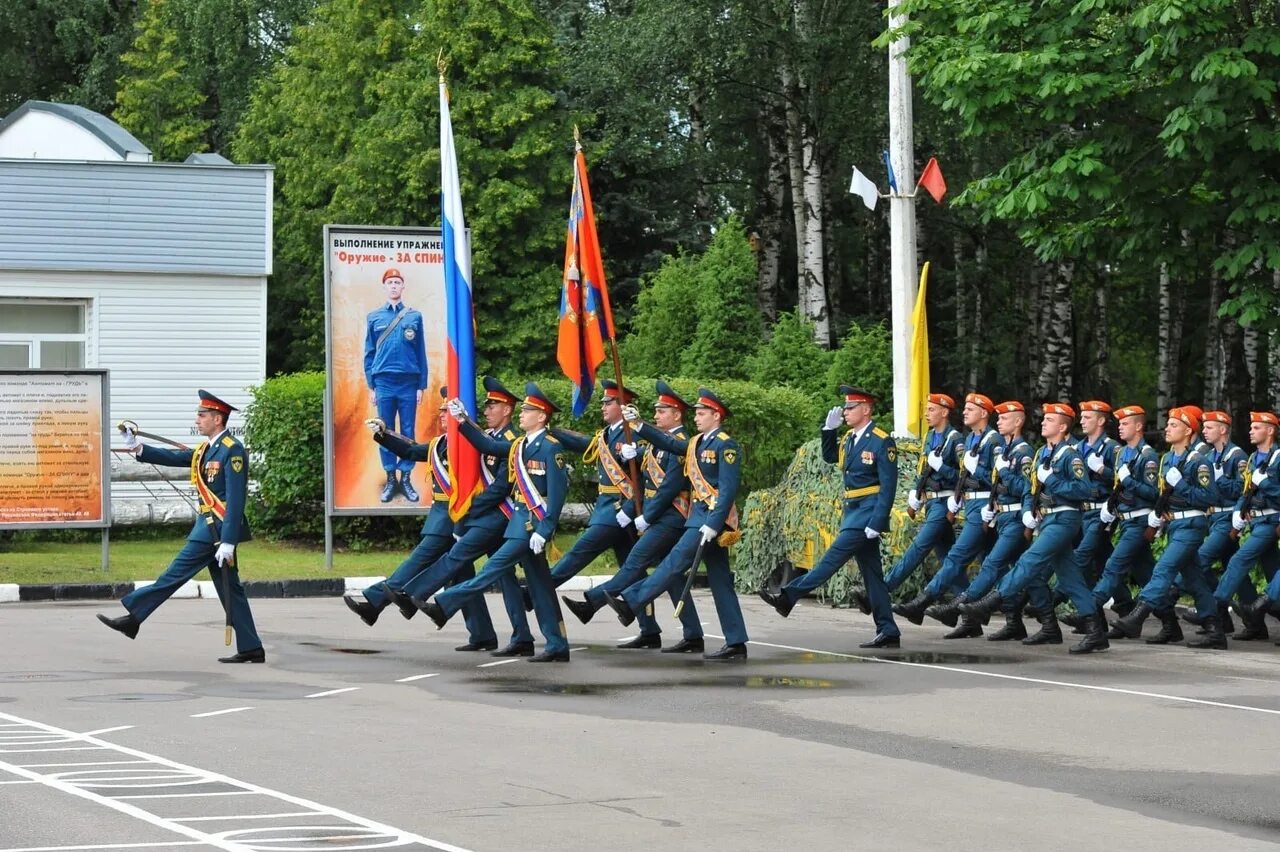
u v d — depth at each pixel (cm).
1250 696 1173
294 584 1942
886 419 2841
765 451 2369
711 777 858
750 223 4188
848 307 4600
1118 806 802
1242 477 1509
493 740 958
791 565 1889
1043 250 1992
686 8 3291
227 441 1302
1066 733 1008
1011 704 1123
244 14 4747
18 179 2877
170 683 1186
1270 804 809
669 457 1395
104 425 2045
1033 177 1891
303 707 1077
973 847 711
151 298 2911
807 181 3475
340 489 2100
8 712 1046
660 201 3944
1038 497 1469
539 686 1188
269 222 3003
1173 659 1402
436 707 1084
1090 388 4766
